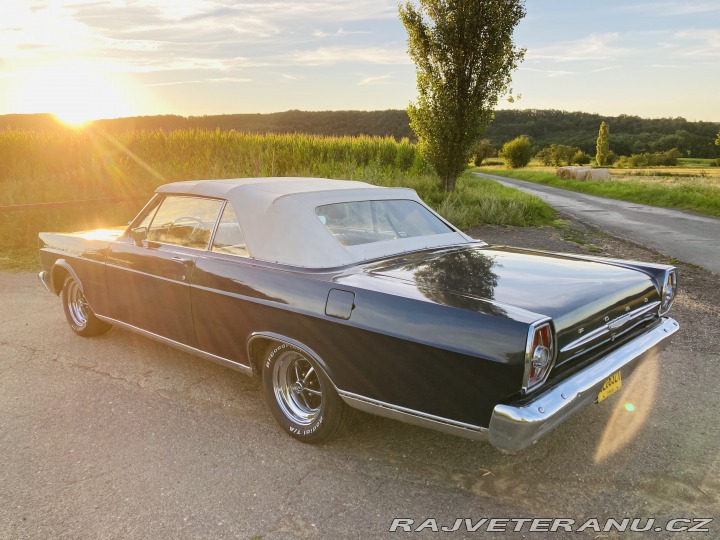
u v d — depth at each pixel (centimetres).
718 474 289
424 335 254
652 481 284
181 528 252
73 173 1680
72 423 356
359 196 366
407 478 291
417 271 305
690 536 242
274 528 251
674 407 367
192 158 2066
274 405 340
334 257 312
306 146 2333
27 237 1022
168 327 396
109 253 438
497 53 1894
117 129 2188
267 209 336
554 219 1638
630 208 2086
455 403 250
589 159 12706
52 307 638
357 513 262
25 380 427
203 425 353
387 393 273
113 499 275
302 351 304
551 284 285
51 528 253
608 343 288
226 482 288
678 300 646
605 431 336
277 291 313
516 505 267
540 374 238
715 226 1462
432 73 1962
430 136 2000
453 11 1895
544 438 329
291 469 300
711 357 457
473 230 1341
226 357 359
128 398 393
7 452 322
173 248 388
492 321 238
